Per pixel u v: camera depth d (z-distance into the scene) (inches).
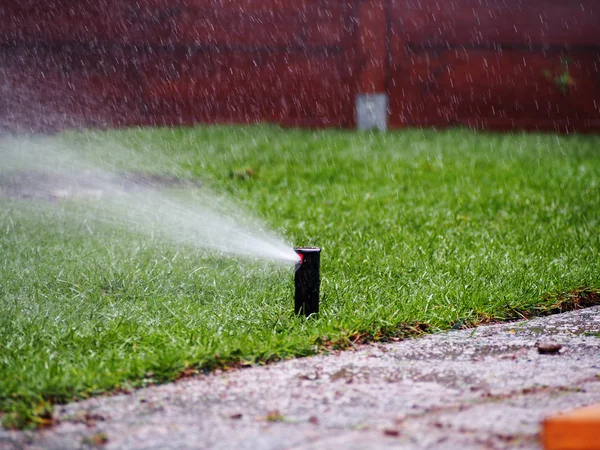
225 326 68.6
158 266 90.4
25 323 68.6
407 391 54.5
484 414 49.4
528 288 82.3
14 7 223.5
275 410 50.9
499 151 196.7
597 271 90.7
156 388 54.9
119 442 46.1
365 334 67.7
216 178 158.7
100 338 64.6
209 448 45.0
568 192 148.9
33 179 153.7
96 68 230.1
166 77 236.1
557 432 41.6
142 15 232.7
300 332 67.1
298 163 175.3
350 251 100.4
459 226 119.3
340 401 52.5
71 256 94.6
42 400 51.4
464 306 76.0
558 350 64.6
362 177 163.6
